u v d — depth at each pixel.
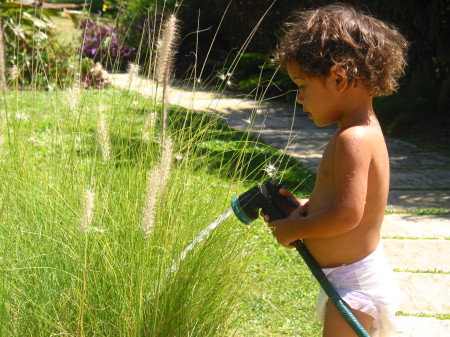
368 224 2.46
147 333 2.56
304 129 9.21
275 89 11.59
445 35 9.56
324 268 2.51
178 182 3.04
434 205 6.17
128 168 3.10
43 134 6.24
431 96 9.55
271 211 2.59
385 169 2.46
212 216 3.01
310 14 2.56
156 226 2.69
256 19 12.44
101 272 2.62
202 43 13.48
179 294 2.63
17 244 2.71
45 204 2.85
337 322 2.48
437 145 8.59
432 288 4.36
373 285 2.47
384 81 2.46
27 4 10.14
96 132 3.17
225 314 2.92
